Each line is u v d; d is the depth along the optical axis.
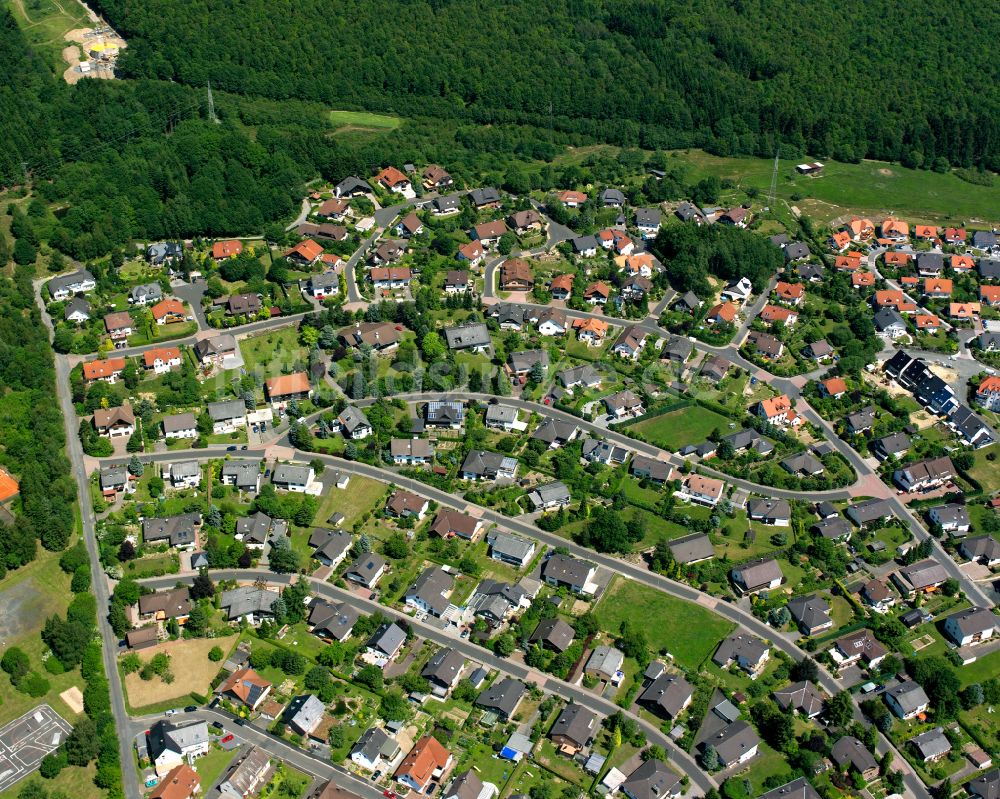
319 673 194.00
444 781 179.62
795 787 177.00
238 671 195.88
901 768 184.62
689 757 184.88
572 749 183.75
